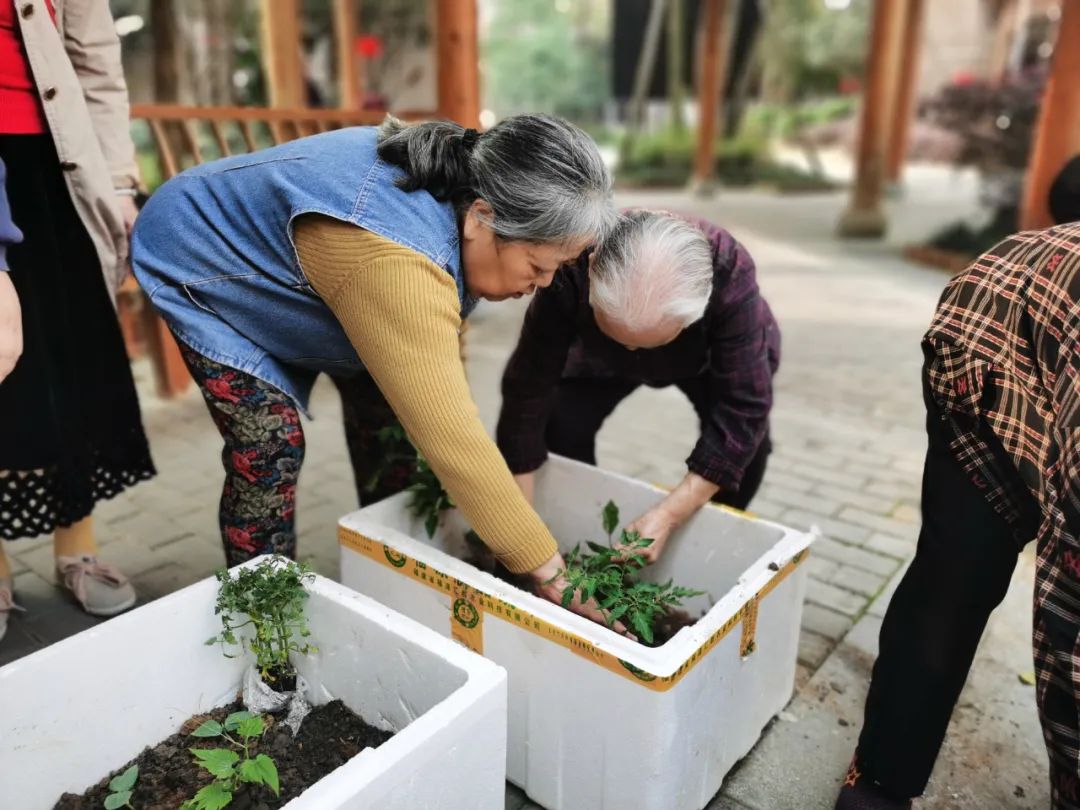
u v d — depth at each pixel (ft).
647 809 4.60
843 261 26.58
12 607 6.46
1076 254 3.92
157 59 16.93
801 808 5.23
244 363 5.05
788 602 5.49
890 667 4.64
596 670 4.48
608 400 7.13
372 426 6.60
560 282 5.52
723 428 5.70
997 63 48.34
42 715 4.05
